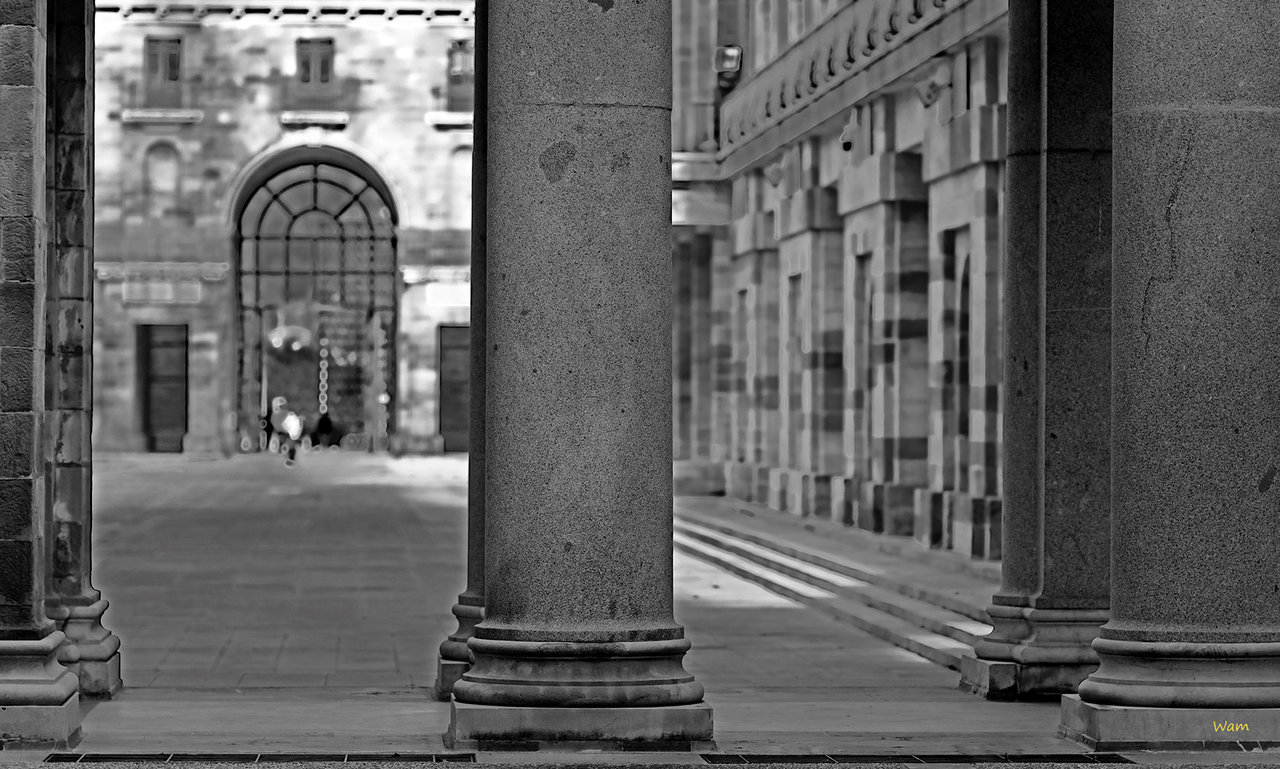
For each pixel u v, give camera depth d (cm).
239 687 1952
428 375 7562
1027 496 1912
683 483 5081
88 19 1908
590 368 1477
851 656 2283
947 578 2830
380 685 1972
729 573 3431
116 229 7431
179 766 1414
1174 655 1503
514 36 1487
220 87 7469
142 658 2173
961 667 1973
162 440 7638
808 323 4153
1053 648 1858
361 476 6294
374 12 7494
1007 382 1927
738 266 4953
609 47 1479
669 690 1482
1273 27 1507
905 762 1464
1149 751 1498
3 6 1504
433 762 1429
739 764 1437
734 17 5059
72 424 1891
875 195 3609
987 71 3038
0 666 1487
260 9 7456
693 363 5206
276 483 5875
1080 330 1880
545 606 1480
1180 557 1509
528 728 1470
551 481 1477
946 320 3259
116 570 3195
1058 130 1878
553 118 1476
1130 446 1523
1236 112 1504
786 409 4412
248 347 7675
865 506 3666
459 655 1845
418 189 7544
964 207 3148
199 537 3875
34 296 1504
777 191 4503
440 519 4412
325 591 2889
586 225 1476
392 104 7512
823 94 3884
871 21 3522
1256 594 1506
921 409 3562
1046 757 1482
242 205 7644
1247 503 1505
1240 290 1502
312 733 1595
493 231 1500
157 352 7600
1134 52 1519
